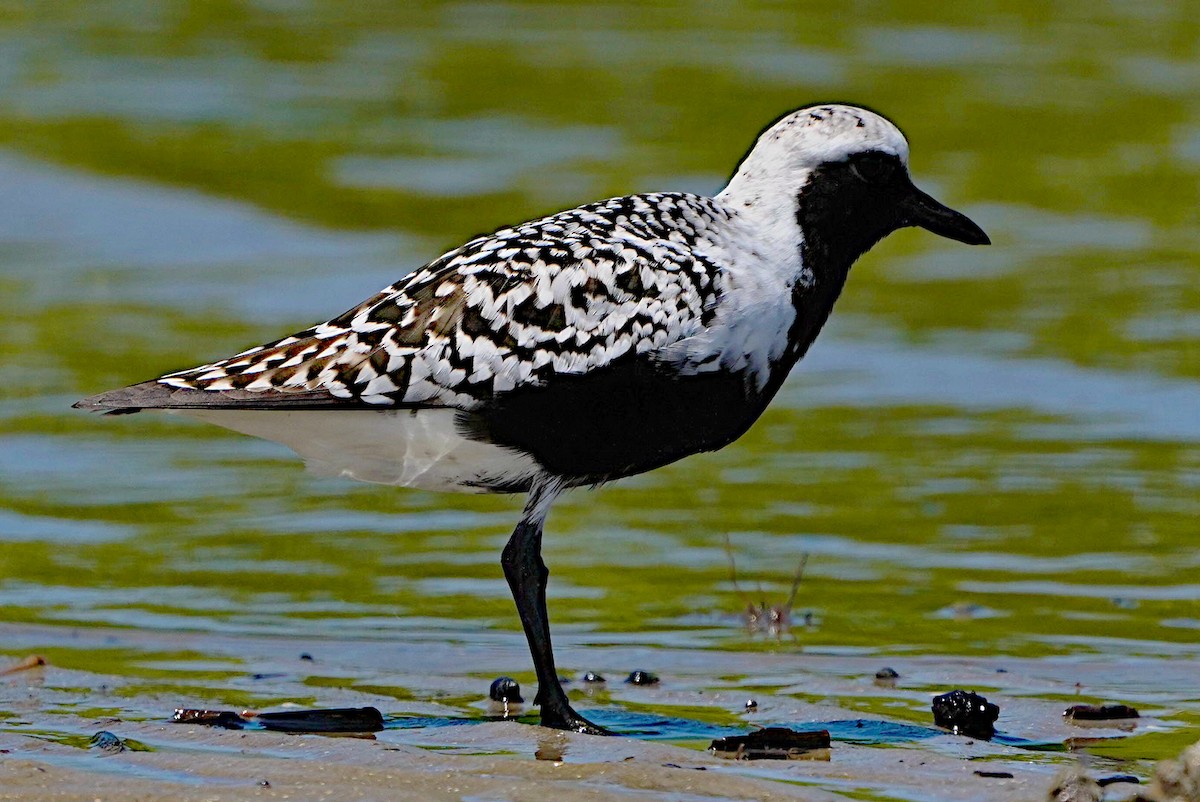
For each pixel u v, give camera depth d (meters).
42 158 25.62
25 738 9.16
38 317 19.62
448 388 9.78
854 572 12.84
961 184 25.59
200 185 25.03
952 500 14.48
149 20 34.28
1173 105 29.41
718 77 30.66
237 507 14.34
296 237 23.09
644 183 25.25
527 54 32.38
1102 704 9.97
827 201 10.61
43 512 14.12
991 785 8.43
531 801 8.07
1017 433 16.33
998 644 11.24
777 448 16.02
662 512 14.37
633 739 9.28
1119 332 19.45
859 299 20.98
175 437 16.31
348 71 31.30
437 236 23.28
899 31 33.59
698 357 10.06
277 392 9.64
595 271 9.94
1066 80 30.75
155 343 18.66
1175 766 7.76
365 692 10.31
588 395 9.96
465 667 10.88
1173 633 11.45
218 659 10.92
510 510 14.43
